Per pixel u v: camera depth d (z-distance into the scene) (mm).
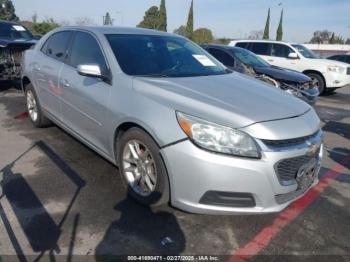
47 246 2627
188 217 3109
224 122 2664
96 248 2643
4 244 2619
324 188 3949
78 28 4348
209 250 2719
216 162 2586
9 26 10047
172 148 2719
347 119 8086
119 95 3270
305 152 2816
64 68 4227
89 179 3719
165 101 2928
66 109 4211
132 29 4277
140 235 2832
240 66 8148
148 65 3654
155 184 2967
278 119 2838
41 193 3381
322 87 11594
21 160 4129
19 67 8023
